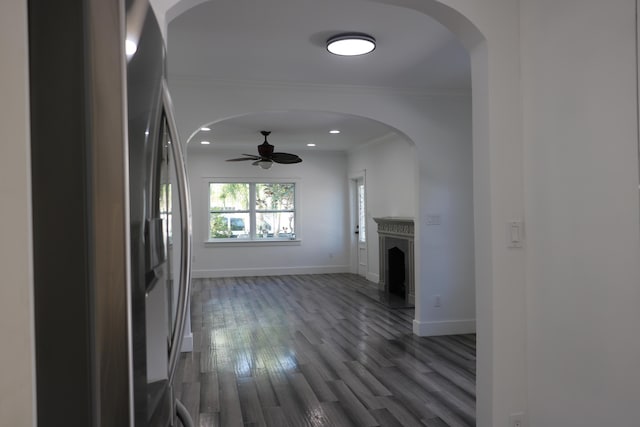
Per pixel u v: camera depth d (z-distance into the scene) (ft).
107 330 2.04
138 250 2.30
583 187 5.68
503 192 6.72
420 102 15.70
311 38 10.85
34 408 1.98
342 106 15.06
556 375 6.14
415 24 10.07
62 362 2.00
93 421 2.00
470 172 16.17
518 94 6.81
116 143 2.08
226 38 10.79
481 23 6.68
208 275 31.35
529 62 6.63
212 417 9.68
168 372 3.13
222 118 14.29
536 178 6.50
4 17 1.95
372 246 28.99
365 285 27.55
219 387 11.40
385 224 25.22
